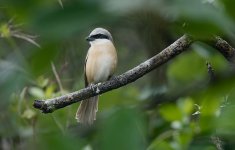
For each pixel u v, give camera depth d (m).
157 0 1.33
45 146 1.79
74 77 12.84
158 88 11.79
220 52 5.01
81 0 1.33
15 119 11.10
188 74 11.30
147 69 6.23
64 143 1.78
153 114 10.82
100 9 1.33
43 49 1.40
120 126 1.76
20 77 1.87
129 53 15.82
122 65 15.58
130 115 1.79
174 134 8.23
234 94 2.69
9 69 2.08
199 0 1.34
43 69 1.46
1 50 9.39
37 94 10.95
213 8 1.41
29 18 1.33
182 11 1.33
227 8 1.46
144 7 1.33
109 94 10.36
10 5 1.34
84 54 12.91
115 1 1.33
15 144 11.21
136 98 11.67
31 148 2.20
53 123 8.12
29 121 10.95
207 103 1.84
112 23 1.44
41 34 1.34
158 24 1.48
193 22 1.34
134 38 15.50
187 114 9.46
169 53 5.83
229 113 3.67
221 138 6.55
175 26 1.58
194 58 11.13
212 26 1.34
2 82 2.06
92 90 6.47
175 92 10.37
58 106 6.30
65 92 11.16
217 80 1.66
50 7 1.35
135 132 1.75
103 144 1.74
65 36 1.32
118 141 1.74
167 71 12.19
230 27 1.37
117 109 1.82
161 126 10.51
